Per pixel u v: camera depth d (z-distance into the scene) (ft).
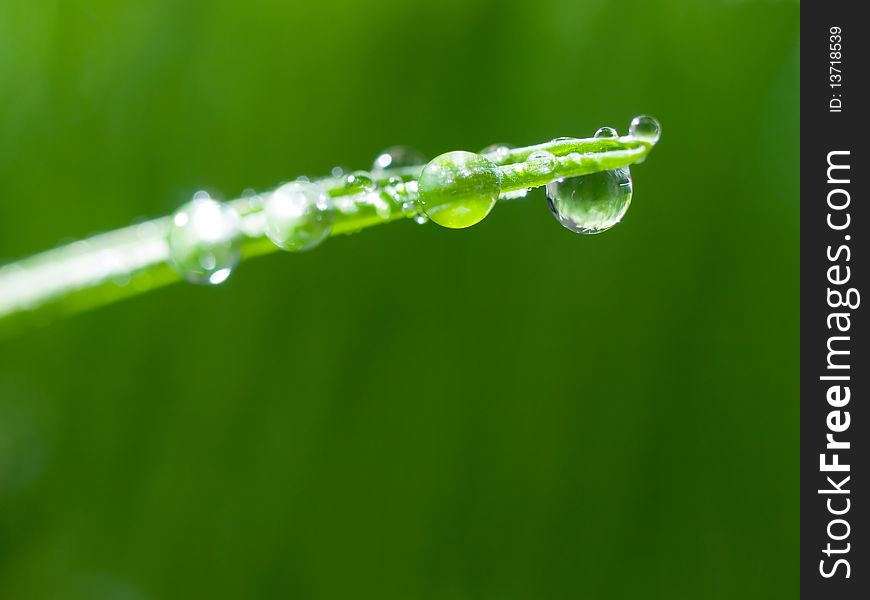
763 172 0.38
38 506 0.36
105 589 0.35
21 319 0.23
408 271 0.38
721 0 0.39
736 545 0.35
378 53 0.41
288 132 0.41
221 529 0.36
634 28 0.39
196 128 0.41
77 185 0.40
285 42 0.42
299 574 0.35
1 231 0.39
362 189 0.23
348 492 0.36
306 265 0.38
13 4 0.41
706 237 0.38
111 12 0.42
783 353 0.37
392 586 0.35
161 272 0.23
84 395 0.37
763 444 0.36
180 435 0.37
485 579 0.35
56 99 0.41
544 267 0.38
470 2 0.41
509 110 0.39
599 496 0.36
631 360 0.37
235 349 0.38
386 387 0.37
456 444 0.37
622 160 0.22
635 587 0.35
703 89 0.39
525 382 0.37
